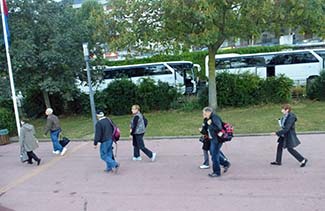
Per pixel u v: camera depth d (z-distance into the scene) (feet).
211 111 26.08
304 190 22.36
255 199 21.39
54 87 52.24
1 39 49.47
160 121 51.55
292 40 120.57
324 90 59.26
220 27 50.01
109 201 22.70
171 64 81.35
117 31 51.62
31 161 33.24
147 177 26.99
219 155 26.55
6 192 25.75
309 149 32.09
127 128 47.98
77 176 28.48
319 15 47.19
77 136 45.01
